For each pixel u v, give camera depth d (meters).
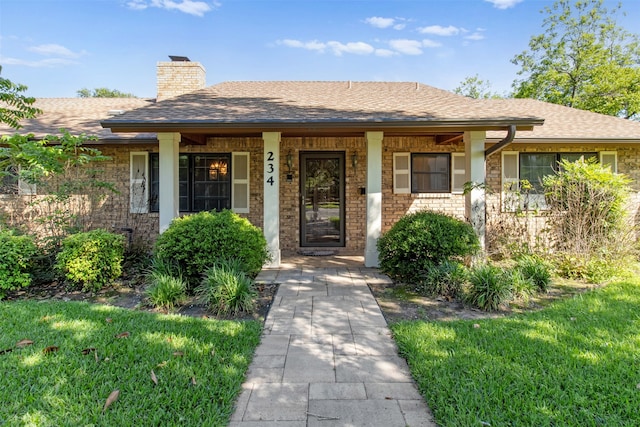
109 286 5.56
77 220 6.91
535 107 10.57
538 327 3.73
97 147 8.47
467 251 5.48
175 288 4.65
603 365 2.90
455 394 2.52
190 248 5.08
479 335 3.54
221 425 2.24
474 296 4.62
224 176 8.91
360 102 7.88
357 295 5.16
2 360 2.93
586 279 5.79
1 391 2.49
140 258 6.87
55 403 2.37
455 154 8.84
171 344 3.29
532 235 7.27
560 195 6.86
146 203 8.62
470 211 6.77
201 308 4.55
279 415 2.37
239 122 6.14
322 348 3.43
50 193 6.68
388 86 9.99
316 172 9.04
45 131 8.44
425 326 3.82
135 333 3.54
